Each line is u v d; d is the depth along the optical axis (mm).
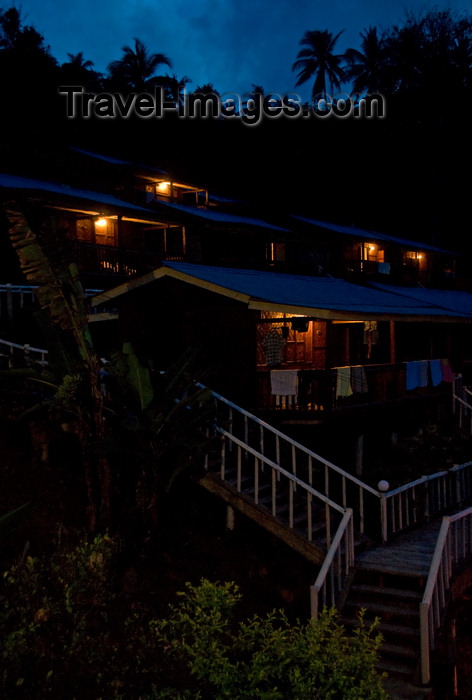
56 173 28922
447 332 25672
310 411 15320
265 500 12125
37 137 31469
